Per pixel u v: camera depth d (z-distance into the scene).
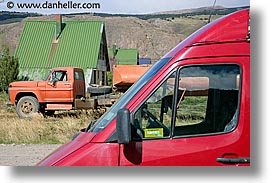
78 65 23.00
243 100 2.68
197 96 2.71
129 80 11.56
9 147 8.75
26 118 12.31
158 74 2.76
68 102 13.38
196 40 2.77
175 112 2.71
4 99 15.62
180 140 2.67
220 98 2.71
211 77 2.72
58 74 13.59
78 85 13.68
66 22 24.52
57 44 23.64
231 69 2.71
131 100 2.74
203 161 2.65
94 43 23.78
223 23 2.77
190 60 2.74
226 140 2.66
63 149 2.87
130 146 2.68
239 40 2.73
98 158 2.69
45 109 13.46
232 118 2.68
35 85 13.45
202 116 2.71
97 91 12.99
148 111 2.72
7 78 17.31
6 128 10.09
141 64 12.23
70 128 10.61
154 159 2.65
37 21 23.84
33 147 8.80
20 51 22.89
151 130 2.70
